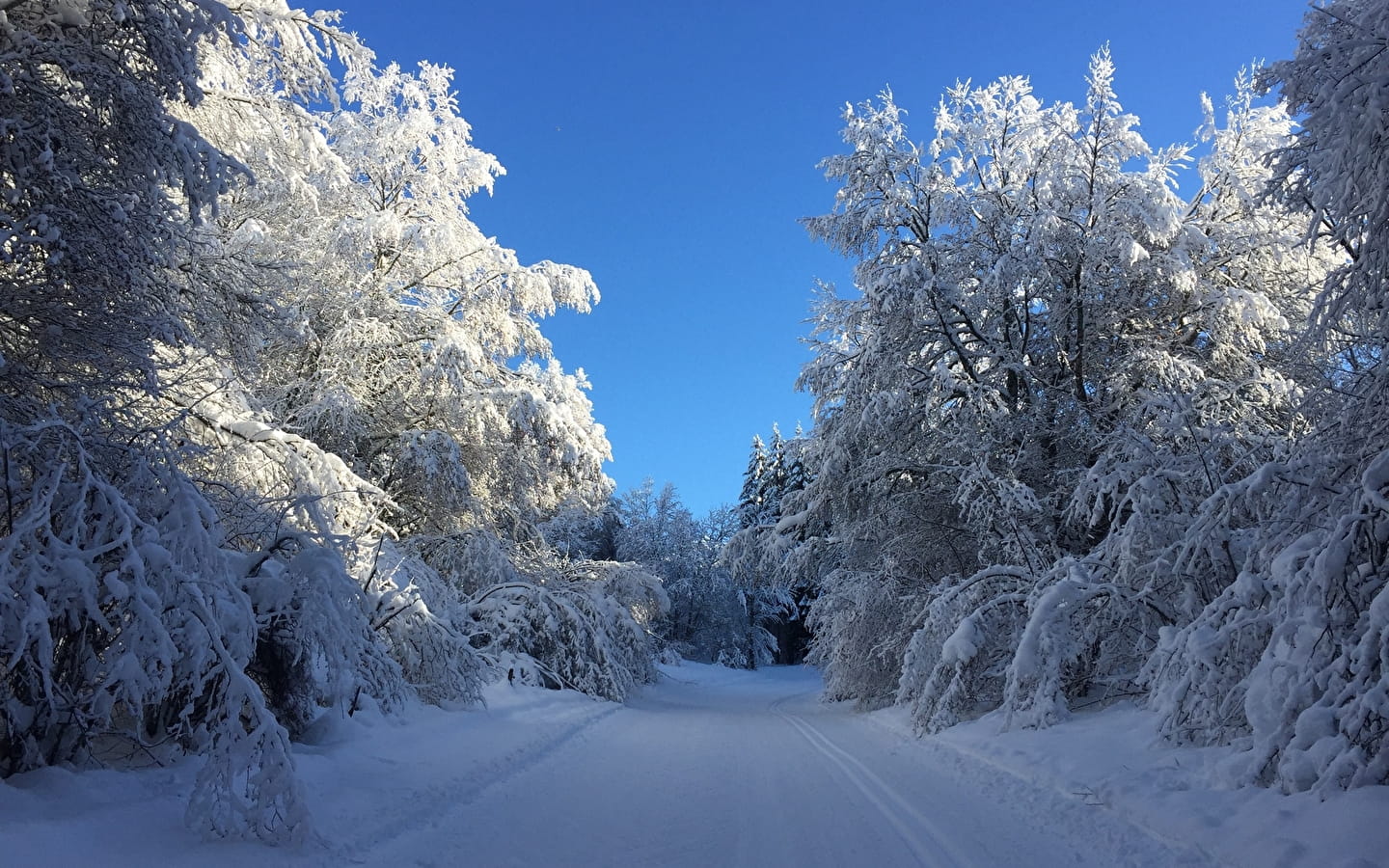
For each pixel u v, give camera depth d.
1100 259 15.39
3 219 5.99
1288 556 7.29
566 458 19.77
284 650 8.41
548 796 7.65
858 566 19.58
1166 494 11.45
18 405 6.89
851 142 18.25
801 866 5.56
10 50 6.69
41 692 5.99
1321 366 9.02
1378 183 6.32
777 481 54.84
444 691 12.62
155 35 7.08
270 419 13.41
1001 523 15.02
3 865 4.29
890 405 16.50
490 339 21.27
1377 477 6.79
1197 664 8.08
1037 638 11.16
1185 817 6.20
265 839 5.47
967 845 6.09
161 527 6.38
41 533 6.02
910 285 15.77
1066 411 16.36
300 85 9.84
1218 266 16.25
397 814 6.39
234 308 9.45
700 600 52.41
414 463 18.16
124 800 5.79
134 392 7.83
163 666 5.88
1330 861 4.88
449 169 20.39
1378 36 6.17
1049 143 16.95
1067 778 8.12
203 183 7.35
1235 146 16.34
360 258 18.06
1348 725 6.01
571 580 22.91
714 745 11.91
